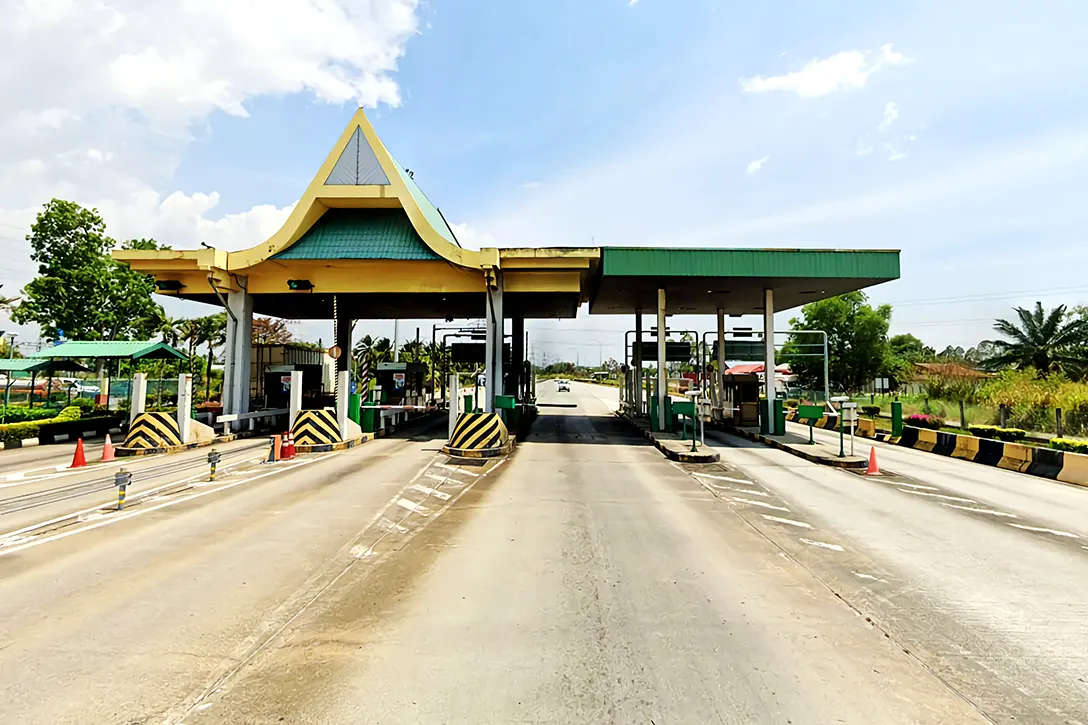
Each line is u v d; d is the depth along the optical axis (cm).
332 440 1436
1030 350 2902
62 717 295
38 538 626
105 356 2067
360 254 1698
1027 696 326
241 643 380
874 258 1647
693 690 325
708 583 501
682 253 1662
